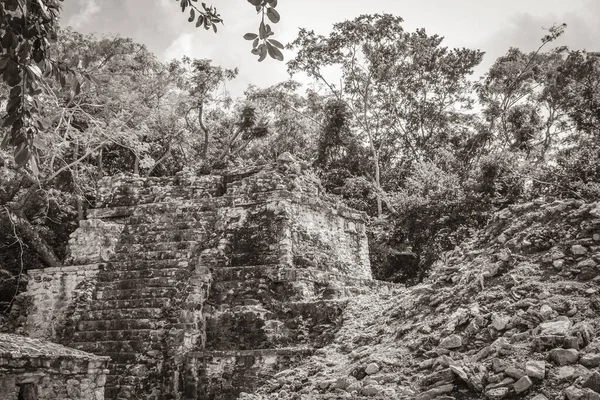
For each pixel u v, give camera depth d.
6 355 9.59
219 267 15.91
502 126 32.25
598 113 26.14
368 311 12.95
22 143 5.67
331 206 18.36
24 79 5.53
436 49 31.95
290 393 9.50
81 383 10.72
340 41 30.20
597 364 6.84
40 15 5.68
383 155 33.66
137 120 26.84
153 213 17.92
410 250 23.95
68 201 26.08
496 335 8.15
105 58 26.77
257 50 5.53
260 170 17.73
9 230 23.22
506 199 21.94
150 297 15.37
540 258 9.33
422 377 8.09
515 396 6.96
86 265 17.38
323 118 33.62
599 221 9.21
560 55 31.14
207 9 6.35
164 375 13.67
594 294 8.11
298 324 13.62
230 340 14.18
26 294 17.86
